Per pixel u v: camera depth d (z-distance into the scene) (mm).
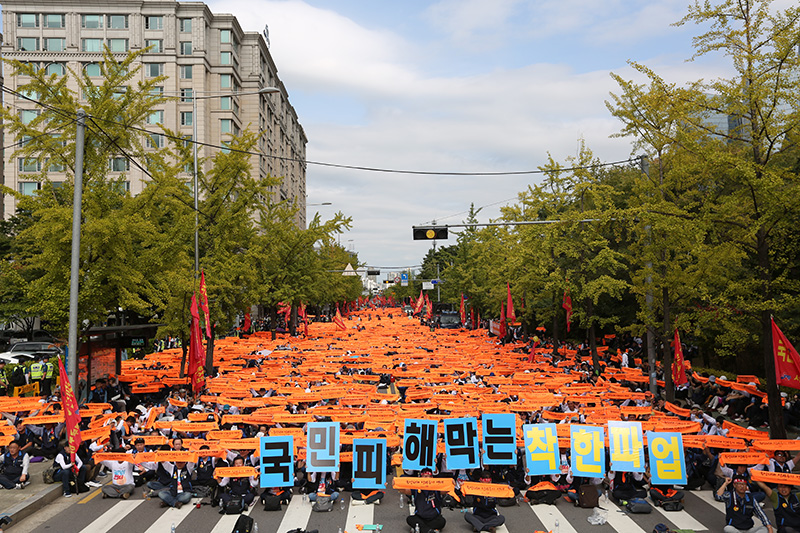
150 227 19734
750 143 15203
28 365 28438
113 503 12875
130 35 74375
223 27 79500
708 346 29359
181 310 26281
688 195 20781
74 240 16016
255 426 17141
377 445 12930
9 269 18734
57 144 19344
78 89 73438
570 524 11500
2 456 14398
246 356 35156
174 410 19406
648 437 12719
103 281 19844
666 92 16406
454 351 38344
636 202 21719
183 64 75375
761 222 14109
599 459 12625
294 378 25453
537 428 13164
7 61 18703
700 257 18344
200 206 29766
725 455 12359
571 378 25484
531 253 30828
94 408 18562
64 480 13422
